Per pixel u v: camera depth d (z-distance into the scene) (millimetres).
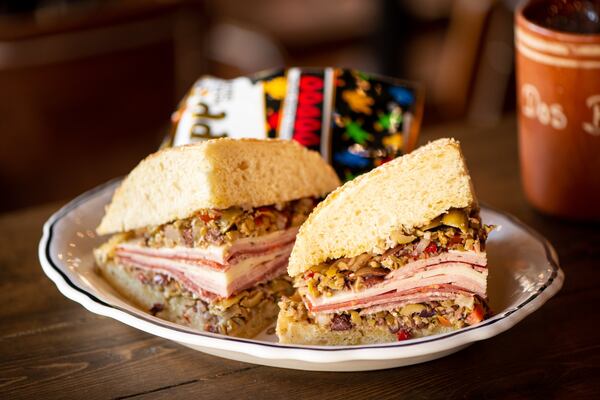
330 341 467
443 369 452
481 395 433
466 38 1178
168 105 915
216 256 490
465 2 1174
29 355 476
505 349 467
